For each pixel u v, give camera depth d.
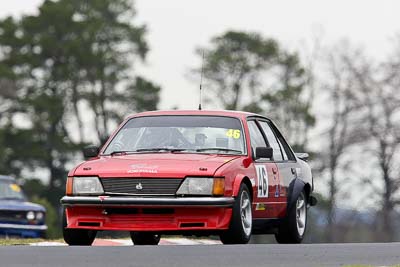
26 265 28.48
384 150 165.62
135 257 30.59
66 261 29.48
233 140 42.41
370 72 180.38
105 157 42.22
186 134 42.59
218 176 39.75
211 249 33.78
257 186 42.06
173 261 29.53
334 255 32.56
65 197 40.59
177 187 39.66
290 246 35.97
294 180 45.94
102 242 48.22
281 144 46.31
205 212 39.56
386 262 31.02
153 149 42.28
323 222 135.75
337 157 168.62
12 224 82.88
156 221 39.72
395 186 160.62
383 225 150.25
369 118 172.00
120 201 39.66
